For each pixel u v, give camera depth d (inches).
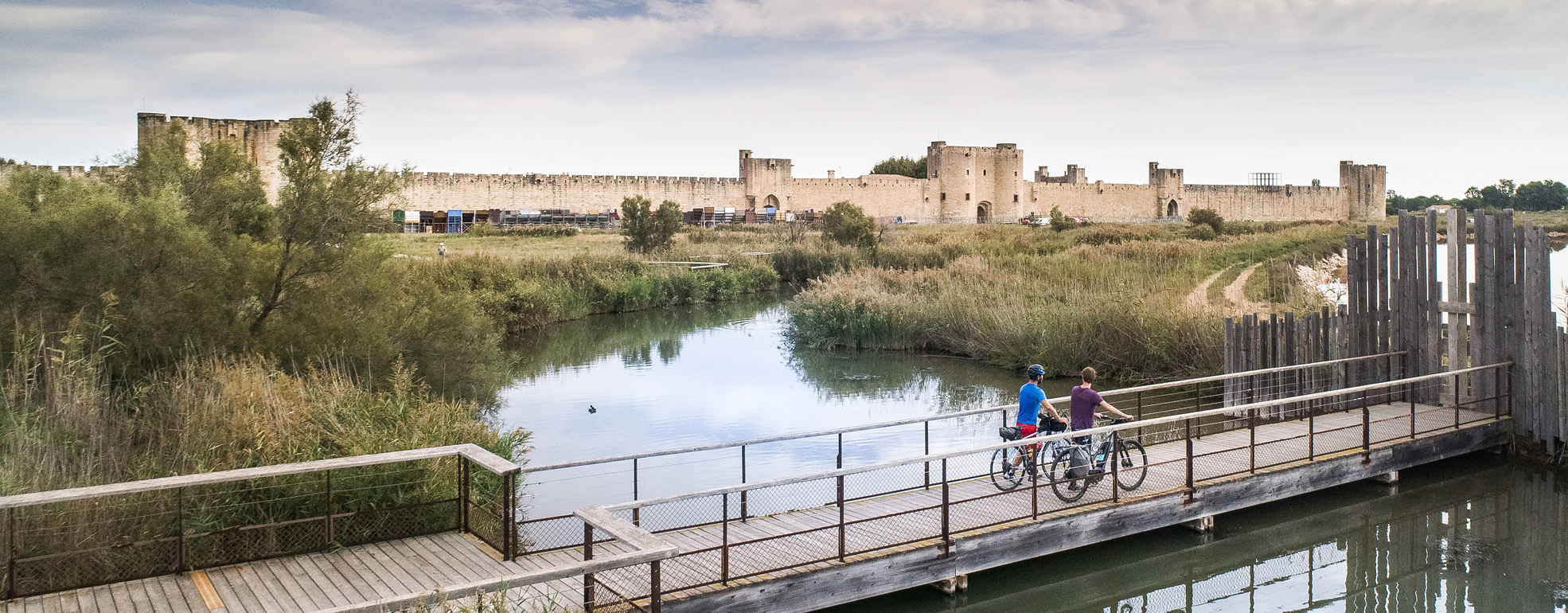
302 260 489.7
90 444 329.7
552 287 1099.3
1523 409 455.5
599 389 685.9
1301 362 509.0
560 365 799.7
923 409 606.5
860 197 3043.8
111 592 251.0
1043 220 3284.9
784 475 448.1
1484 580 338.3
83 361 365.1
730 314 1158.3
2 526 265.1
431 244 1649.9
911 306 869.2
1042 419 383.6
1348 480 403.2
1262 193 3715.6
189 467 322.7
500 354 692.1
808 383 704.4
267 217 543.5
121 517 286.4
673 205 1648.6
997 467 407.8
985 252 1485.0
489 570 272.1
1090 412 365.7
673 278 1273.4
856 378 719.7
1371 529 385.7
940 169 3198.8
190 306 434.9
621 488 429.1
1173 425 513.7
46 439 321.1
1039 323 750.5
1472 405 476.1
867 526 320.2
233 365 410.0
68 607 239.9
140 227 422.3
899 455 484.4
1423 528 384.8
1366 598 327.9
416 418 406.9
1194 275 1019.3
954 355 817.5
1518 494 416.8
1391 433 439.8
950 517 328.8
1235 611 321.1
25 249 404.2
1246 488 370.9
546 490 425.7
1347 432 445.7
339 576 266.4
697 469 462.0
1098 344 701.9
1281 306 708.7
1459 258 482.0
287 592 252.4
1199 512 358.9
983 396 642.2
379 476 330.0
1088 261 1145.4
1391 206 4419.3
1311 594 332.5
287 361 461.4
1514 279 458.0
